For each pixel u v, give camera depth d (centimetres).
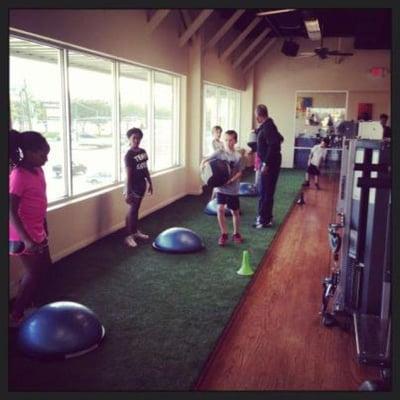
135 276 479
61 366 309
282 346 347
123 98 710
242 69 1384
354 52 1401
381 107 1409
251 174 1309
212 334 355
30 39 467
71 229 548
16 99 472
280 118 1472
